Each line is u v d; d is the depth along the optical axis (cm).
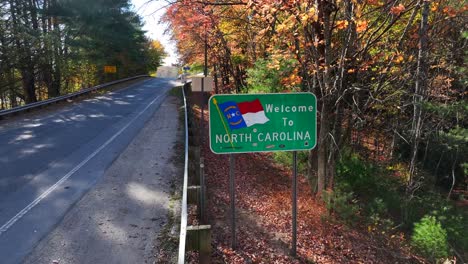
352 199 1012
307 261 705
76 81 4847
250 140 597
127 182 859
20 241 554
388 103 1088
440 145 1292
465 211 1220
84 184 824
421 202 1138
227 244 695
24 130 1438
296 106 606
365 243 870
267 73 1223
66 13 3089
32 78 3195
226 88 3005
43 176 864
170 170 971
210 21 1243
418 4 829
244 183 1115
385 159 1491
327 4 824
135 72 6372
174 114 2091
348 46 868
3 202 698
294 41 905
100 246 555
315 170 1137
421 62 991
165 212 696
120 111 2106
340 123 1038
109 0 3497
